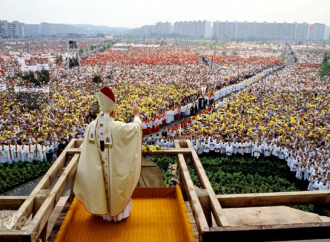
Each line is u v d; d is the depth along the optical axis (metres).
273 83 48.75
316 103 35.50
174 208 4.81
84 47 145.38
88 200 4.31
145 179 6.98
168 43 181.00
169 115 31.30
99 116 4.38
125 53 108.75
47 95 37.03
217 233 2.67
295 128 25.55
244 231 2.66
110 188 4.27
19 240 2.88
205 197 4.16
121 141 4.30
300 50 143.88
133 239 4.06
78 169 4.40
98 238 4.09
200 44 169.62
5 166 20.12
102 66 69.31
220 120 27.75
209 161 21.25
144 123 27.55
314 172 17.44
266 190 17.41
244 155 22.61
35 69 51.78
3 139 21.64
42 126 25.11
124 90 41.62
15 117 27.81
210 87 45.56
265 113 30.56
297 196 4.45
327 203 4.49
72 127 24.97
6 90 38.66
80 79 49.75
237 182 18.12
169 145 22.23
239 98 37.53
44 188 4.35
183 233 4.18
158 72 61.53
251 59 91.00
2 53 101.69
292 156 19.80
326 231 2.64
